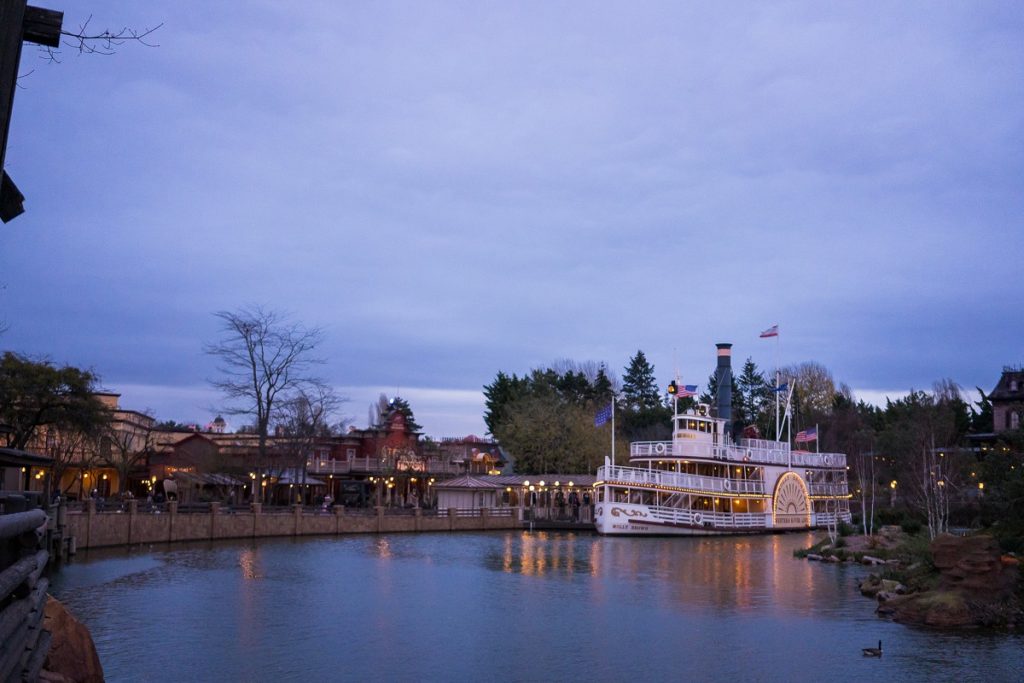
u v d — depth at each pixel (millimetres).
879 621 33906
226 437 108500
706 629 32938
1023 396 87875
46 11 9547
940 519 54281
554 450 107438
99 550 57281
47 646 10812
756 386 154875
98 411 61656
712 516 79812
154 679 25172
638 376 161250
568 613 36531
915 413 98250
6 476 51719
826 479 94938
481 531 85375
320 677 25828
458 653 29109
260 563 52844
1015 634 30906
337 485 104625
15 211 10594
